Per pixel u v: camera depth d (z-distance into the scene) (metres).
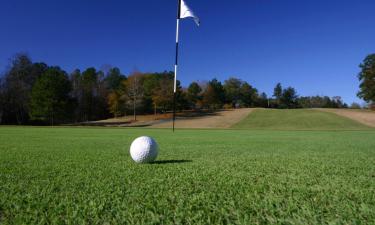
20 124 56.94
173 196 3.45
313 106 105.19
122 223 2.62
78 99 66.94
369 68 64.25
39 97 50.41
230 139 15.80
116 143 12.29
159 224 2.60
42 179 4.43
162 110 69.38
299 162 6.45
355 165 6.01
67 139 14.92
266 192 3.66
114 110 62.53
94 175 4.75
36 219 2.72
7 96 55.41
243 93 95.75
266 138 17.06
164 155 7.89
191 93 75.75
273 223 2.62
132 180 4.35
